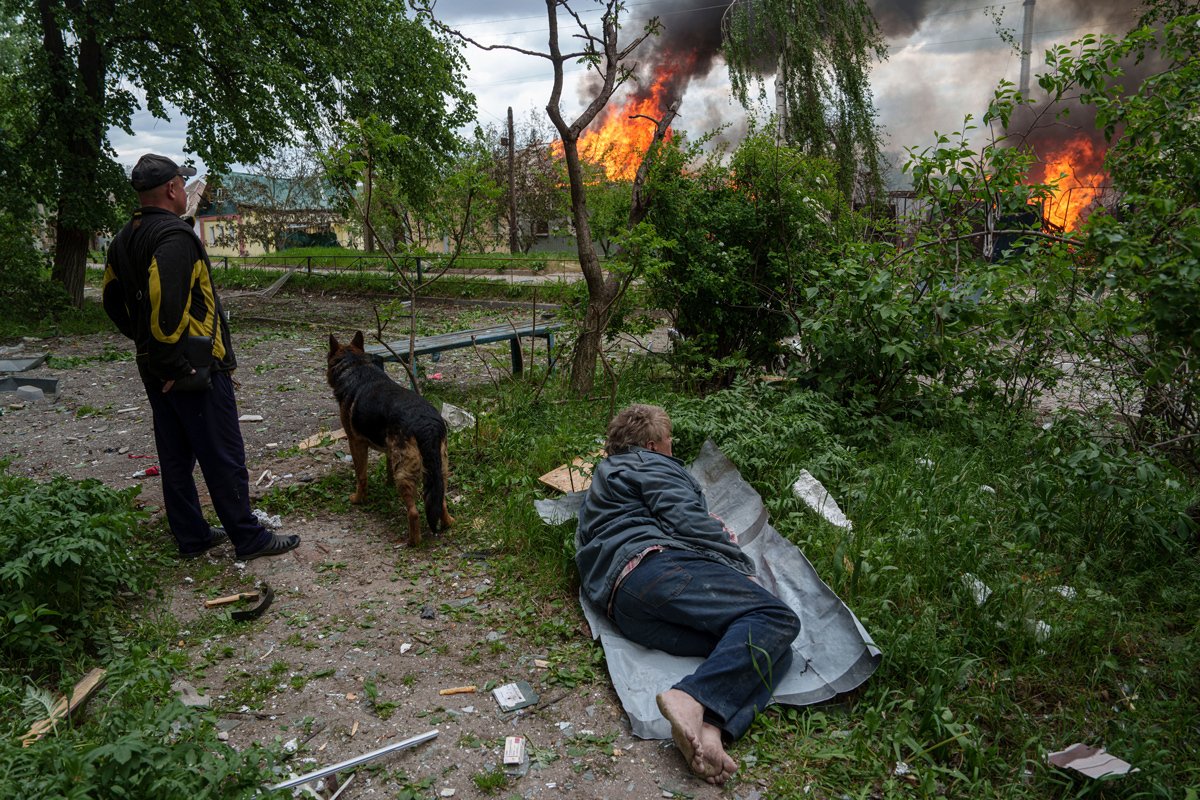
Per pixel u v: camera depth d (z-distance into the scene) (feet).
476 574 12.99
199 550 13.53
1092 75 14.70
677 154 23.61
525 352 34.06
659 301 24.68
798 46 66.13
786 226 24.06
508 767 8.28
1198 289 10.21
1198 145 13.60
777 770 8.19
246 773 6.93
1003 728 8.89
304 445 19.97
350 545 14.19
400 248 19.52
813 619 10.29
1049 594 11.41
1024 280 15.74
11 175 47.11
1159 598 11.77
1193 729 8.84
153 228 11.95
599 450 17.49
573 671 10.06
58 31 47.24
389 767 8.26
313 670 10.16
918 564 12.08
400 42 54.44
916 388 20.08
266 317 52.85
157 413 12.73
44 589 10.23
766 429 16.79
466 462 17.79
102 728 7.60
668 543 10.14
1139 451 14.74
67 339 42.14
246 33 47.75
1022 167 17.61
